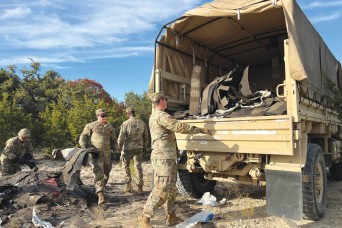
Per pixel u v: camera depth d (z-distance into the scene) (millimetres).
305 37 4594
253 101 5152
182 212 4684
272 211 4035
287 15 4109
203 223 4047
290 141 3977
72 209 4820
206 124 4797
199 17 5410
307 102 4523
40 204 4867
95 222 4297
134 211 4836
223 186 6805
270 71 8227
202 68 6852
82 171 9141
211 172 5031
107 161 5652
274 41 6824
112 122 13727
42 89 21125
